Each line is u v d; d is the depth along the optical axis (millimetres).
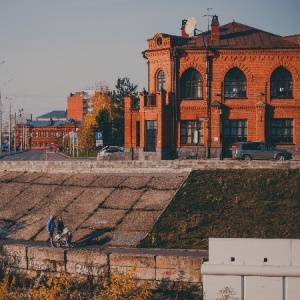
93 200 38438
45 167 45156
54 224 32500
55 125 189875
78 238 33312
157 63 56875
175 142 55594
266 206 34062
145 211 35500
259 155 49594
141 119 55938
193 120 55375
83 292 28031
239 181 37938
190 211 34562
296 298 23656
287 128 54719
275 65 54219
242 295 24234
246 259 24297
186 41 57469
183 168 41188
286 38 56562
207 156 54812
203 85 55125
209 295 24562
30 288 28922
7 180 44844
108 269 28828
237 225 32281
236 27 59875
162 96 54375
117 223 34531
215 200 35531
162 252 29516
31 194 41406
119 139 96062
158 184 39250
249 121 54688
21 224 36625
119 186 39906
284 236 30531
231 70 54969
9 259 31172
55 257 29953
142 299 24672
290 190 35844
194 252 29422
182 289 27266
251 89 54625
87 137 96875
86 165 43688
